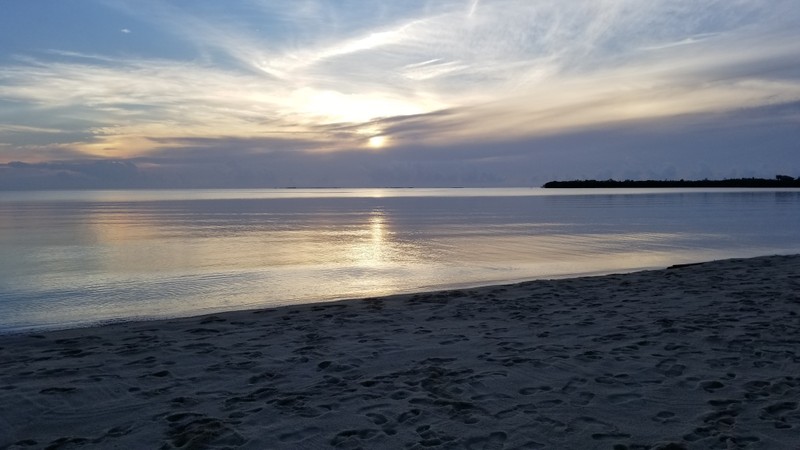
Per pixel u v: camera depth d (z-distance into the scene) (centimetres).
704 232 2875
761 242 2358
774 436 416
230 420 461
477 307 935
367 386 545
